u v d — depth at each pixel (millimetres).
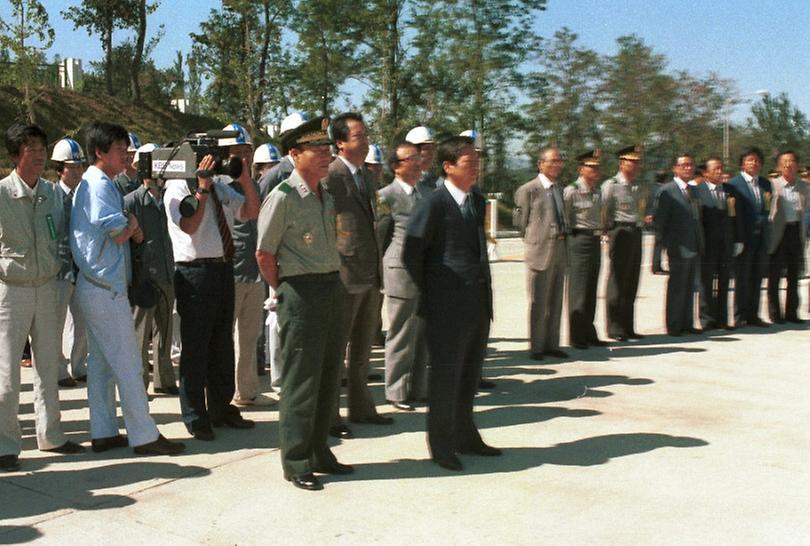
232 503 4434
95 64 38062
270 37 29031
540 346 8336
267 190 6805
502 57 22656
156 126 31703
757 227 10172
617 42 27031
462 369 5105
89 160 5203
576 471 4965
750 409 6434
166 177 5375
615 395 6871
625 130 26000
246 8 28438
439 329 4895
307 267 4582
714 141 28453
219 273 5574
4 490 4609
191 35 30438
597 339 9102
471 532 4066
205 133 5398
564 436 5703
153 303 5473
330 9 25984
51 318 5180
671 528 4137
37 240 5004
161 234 6551
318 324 4609
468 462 5133
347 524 4156
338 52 26641
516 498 4520
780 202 10383
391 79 25031
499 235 27641
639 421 6086
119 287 5125
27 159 4953
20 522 4164
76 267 5211
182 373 5594
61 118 28094
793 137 38375
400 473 4918
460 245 4867
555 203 8219
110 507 4367
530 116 23891
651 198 11859
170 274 6582
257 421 6109
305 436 4688
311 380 4648
